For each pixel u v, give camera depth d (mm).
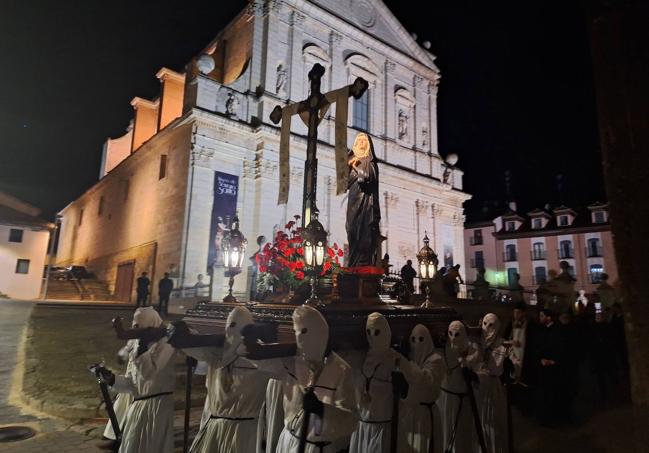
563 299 10680
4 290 31219
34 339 12297
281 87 22438
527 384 8031
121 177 30172
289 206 21359
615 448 6379
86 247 36500
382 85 27906
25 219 32719
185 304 17781
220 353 4148
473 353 5703
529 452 6453
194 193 19453
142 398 4453
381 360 4430
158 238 21641
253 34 22891
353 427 3506
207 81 20344
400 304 6816
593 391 10094
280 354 3455
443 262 29109
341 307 5508
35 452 5801
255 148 21250
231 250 7543
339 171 6547
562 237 38219
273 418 4715
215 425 3906
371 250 7734
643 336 1079
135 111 31375
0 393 8328
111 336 12797
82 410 7195
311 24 24750
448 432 5359
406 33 29703
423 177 28172
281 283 6566
